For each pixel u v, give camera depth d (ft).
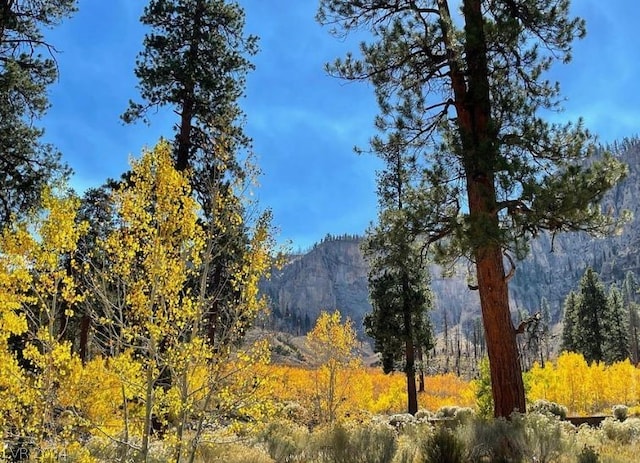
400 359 82.84
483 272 27.84
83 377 16.90
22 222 17.60
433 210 28.96
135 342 18.21
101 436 17.74
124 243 18.49
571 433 24.99
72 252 18.20
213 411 19.62
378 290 82.48
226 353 19.57
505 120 28.55
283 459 26.50
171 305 18.48
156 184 19.06
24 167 39.19
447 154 29.63
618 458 21.90
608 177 25.36
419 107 32.48
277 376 20.65
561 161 27.81
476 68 29.99
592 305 157.79
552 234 27.61
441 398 138.92
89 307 17.69
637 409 84.33
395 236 29.48
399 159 34.19
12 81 35.63
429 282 84.17
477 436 23.32
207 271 20.17
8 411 16.67
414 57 32.83
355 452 23.95
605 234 26.58
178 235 19.12
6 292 16.79
